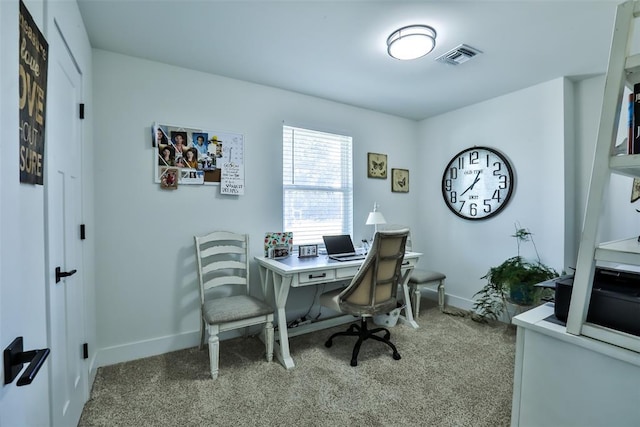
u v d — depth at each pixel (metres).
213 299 2.40
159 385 1.84
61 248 1.26
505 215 2.96
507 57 2.21
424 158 3.77
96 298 2.07
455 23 1.80
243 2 1.61
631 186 2.35
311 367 2.06
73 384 1.42
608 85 0.81
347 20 1.78
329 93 2.92
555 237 2.60
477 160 3.17
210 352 1.92
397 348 2.34
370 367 2.06
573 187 2.64
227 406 1.65
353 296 2.16
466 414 1.58
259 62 2.29
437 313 3.13
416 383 1.87
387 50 2.11
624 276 0.98
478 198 3.17
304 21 1.79
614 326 0.83
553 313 1.03
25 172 0.84
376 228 3.45
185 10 1.68
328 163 3.15
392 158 3.61
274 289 2.32
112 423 1.51
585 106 2.59
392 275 2.24
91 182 1.96
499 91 2.86
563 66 2.35
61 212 1.27
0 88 0.60
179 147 2.35
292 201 2.92
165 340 2.29
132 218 2.19
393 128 3.61
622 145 0.82
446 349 2.32
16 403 0.64
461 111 3.35
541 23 1.79
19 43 0.79
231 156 2.56
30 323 0.88
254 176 2.67
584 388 0.83
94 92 2.06
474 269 3.23
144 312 2.23
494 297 3.00
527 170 2.79
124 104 2.16
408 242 3.34
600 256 0.81
